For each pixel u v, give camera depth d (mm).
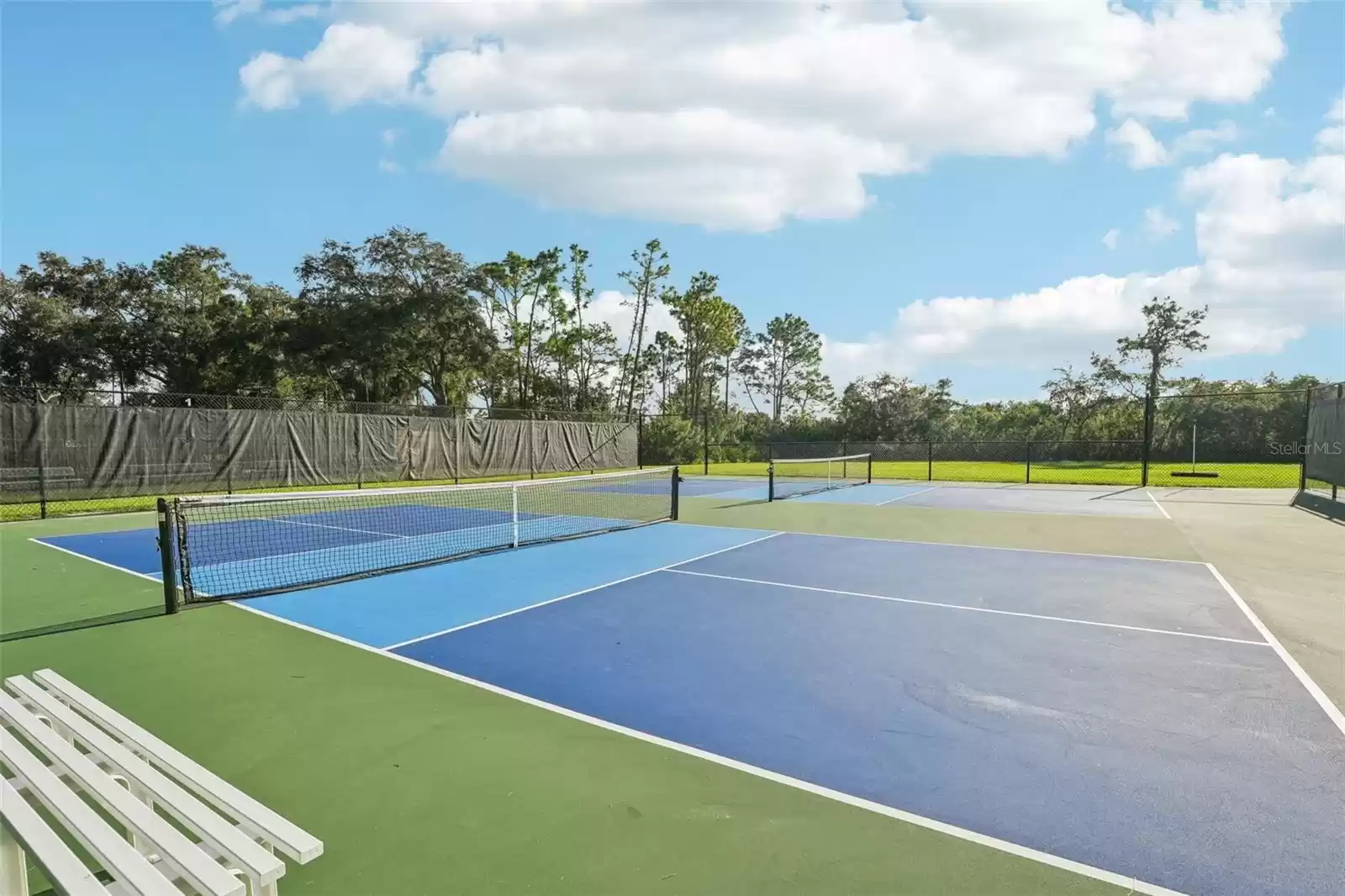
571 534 10219
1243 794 2879
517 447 22453
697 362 48000
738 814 2748
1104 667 4391
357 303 31234
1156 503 14617
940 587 6680
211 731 3561
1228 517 12031
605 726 3576
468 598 6293
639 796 2893
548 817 2738
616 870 2398
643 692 4039
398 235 32031
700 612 5781
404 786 2986
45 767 2291
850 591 6516
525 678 4277
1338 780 2988
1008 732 3469
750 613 5746
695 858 2459
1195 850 2502
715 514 12719
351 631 5316
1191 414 30000
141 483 14562
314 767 3168
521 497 16109
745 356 63031
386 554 8781
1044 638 5016
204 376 31562
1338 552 8477
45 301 28609
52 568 7977
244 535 10547
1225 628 5258
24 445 13086
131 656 4793
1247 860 2441
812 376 62375
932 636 5066
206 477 15531
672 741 3408
